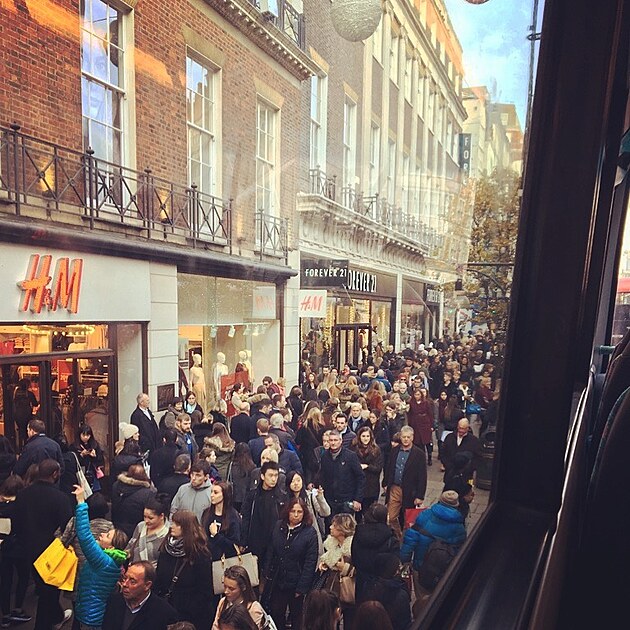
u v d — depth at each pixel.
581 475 1.53
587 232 1.06
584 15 1.03
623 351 1.70
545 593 0.82
